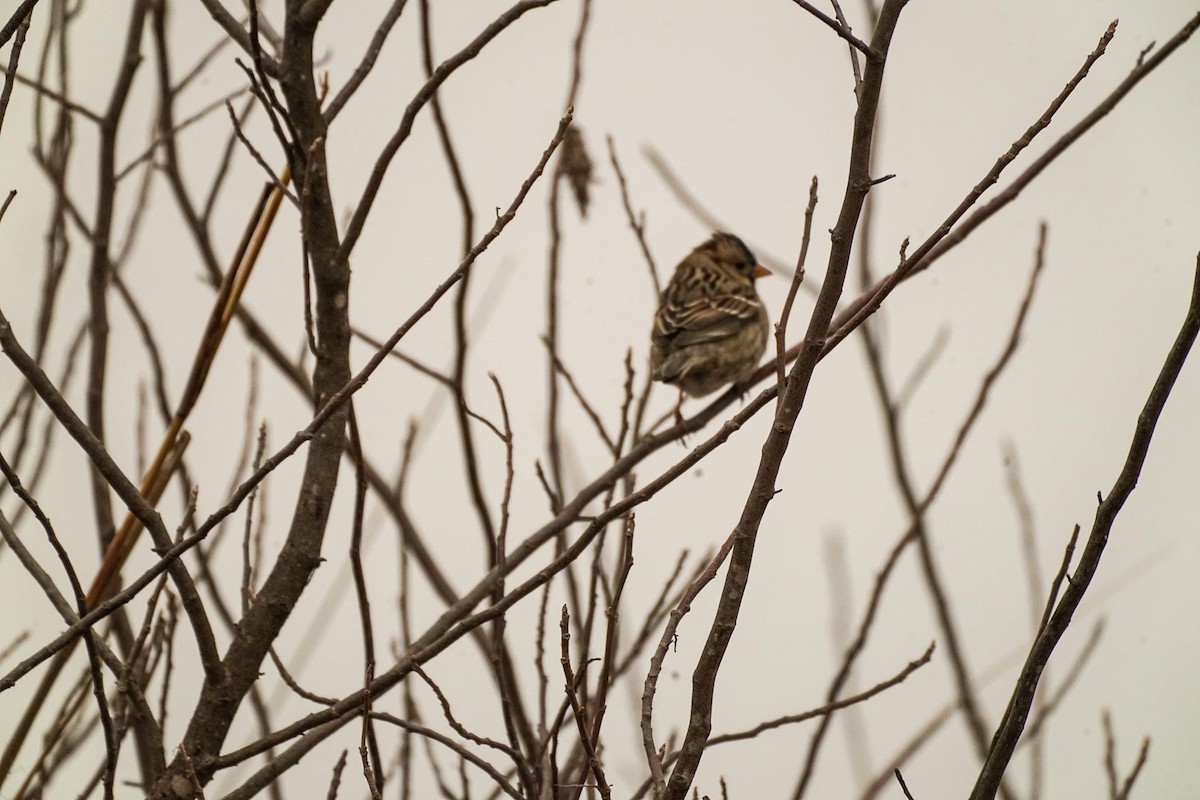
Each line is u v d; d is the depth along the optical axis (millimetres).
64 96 9250
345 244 7566
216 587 8312
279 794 8086
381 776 6746
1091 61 6145
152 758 7035
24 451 8703
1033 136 6164
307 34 7551
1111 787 6844
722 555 6098
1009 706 5801
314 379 7734
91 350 8781
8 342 6445
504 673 7602
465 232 9156
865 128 5898
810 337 5906
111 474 6711
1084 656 9195
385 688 6926
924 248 6203
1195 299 5668
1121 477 5754
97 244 8938
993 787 5730
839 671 8125
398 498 8625
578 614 8562
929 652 7398
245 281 7477
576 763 7992
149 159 10094
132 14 9414
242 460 8508
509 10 7160
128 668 6750
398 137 7371
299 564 7535
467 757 6824
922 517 8531
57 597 6848
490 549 9211
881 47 5883
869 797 9375
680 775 5613
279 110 7051
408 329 6422
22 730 6793
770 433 5914
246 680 7379
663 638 5934
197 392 7359
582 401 9016
